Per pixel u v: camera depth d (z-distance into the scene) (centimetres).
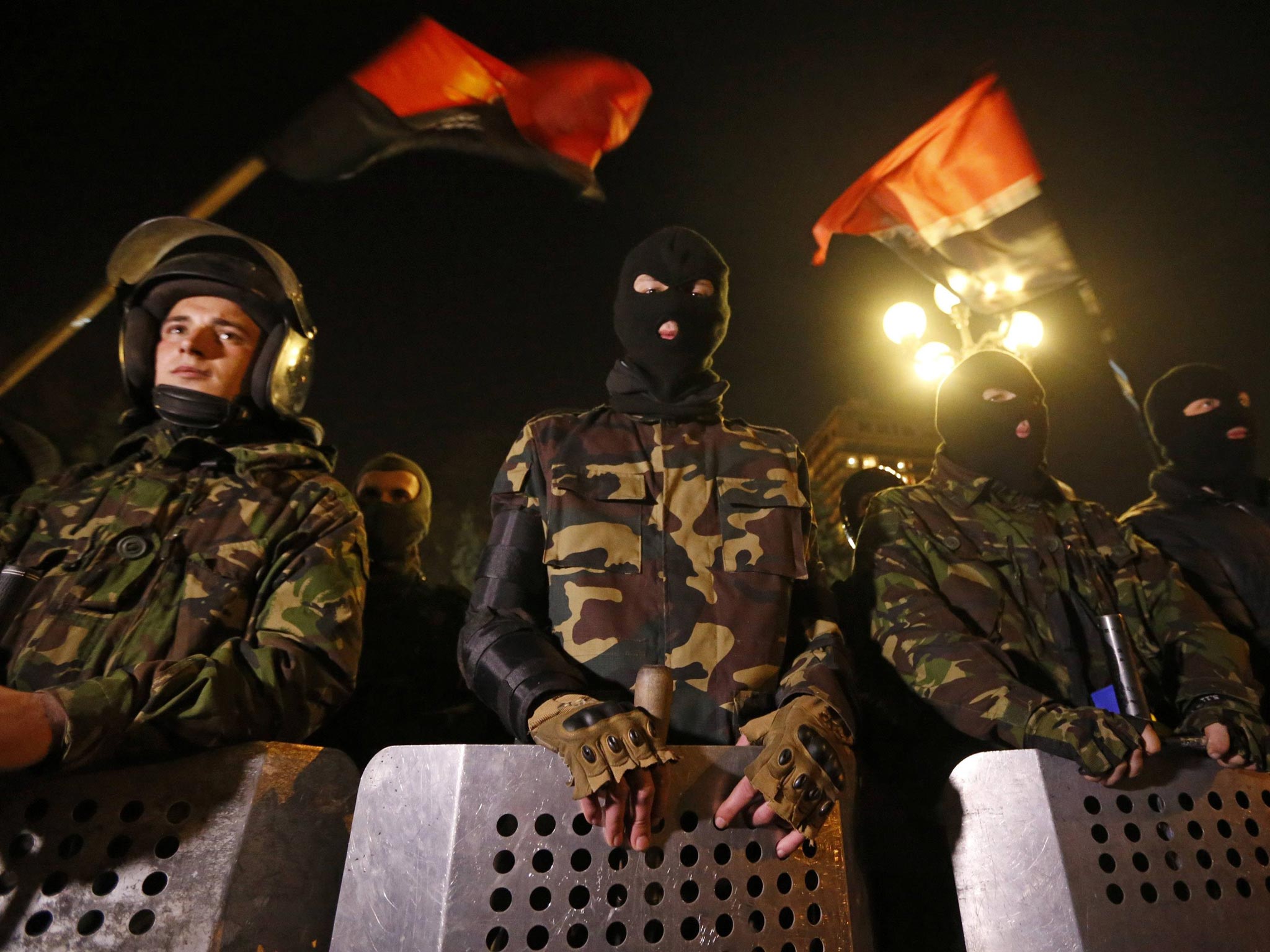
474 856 143
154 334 232
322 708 173
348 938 144
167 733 151
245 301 228
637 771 141
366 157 473
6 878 145
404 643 269
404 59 477
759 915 151
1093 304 540
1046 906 167
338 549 194
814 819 147
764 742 157
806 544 201
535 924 141
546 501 191
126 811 150
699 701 170
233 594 181
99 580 177
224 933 144
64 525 187
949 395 262
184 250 237
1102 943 165
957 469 257
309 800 159
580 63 519
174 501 194
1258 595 281
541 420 208
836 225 568
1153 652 231
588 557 181
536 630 172
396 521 311
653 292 221
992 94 553
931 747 216
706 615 179
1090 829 173
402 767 153
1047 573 234
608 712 143
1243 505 310
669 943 145
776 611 184
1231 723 192
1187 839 181
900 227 563
